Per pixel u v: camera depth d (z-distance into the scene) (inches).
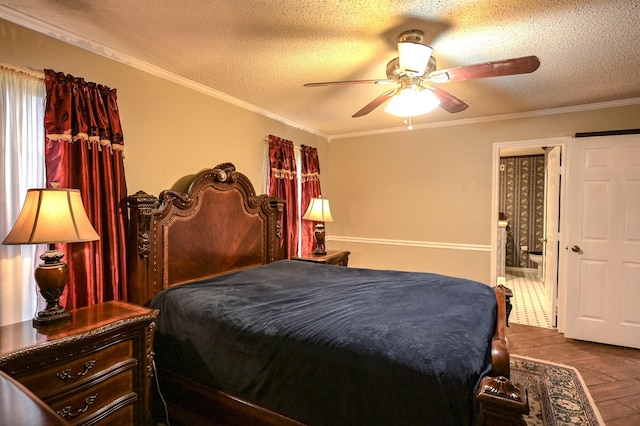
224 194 118.9
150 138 101.6
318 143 189.0
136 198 88.3
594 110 136.6
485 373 49.0
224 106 127.2
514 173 274.8
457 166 164.2
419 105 87.8
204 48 89.4
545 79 108.8
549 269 162.4
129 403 68.6
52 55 79.3
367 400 51.9
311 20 75.1
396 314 69.1
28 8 71.1
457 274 165.5
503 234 234.8
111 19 75.3
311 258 146.0
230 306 77.5
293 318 68.7
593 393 95.0
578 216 135.8
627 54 90.4
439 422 45.9
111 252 85.7
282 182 152.6
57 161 76.4
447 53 90.6
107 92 87.0
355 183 191.9
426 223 172.6
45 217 62.9
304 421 58.5
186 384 77.0
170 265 98.5
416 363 49.8
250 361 65.6
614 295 130.4
